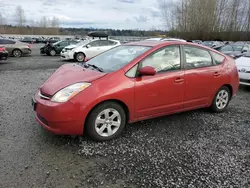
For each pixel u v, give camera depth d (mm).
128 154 3088
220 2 45562
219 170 2777
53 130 3170
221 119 4449
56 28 86188
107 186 2455
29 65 12617
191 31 48469
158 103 3775
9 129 3717
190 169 2787
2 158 2887
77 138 3479
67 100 3107
